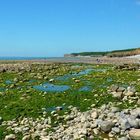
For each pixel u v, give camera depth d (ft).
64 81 144.56
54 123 81.97
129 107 85.97
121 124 72.33
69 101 100.17
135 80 133.90
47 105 97.55
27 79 155.02
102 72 176.35
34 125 81.05
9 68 215.72
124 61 351.67
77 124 78.89
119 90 105.09
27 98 107.96
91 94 107.14
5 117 88.58
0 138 74.59
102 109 86.07
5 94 116.37
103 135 71.56
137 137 67.26
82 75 166.40
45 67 225.15
